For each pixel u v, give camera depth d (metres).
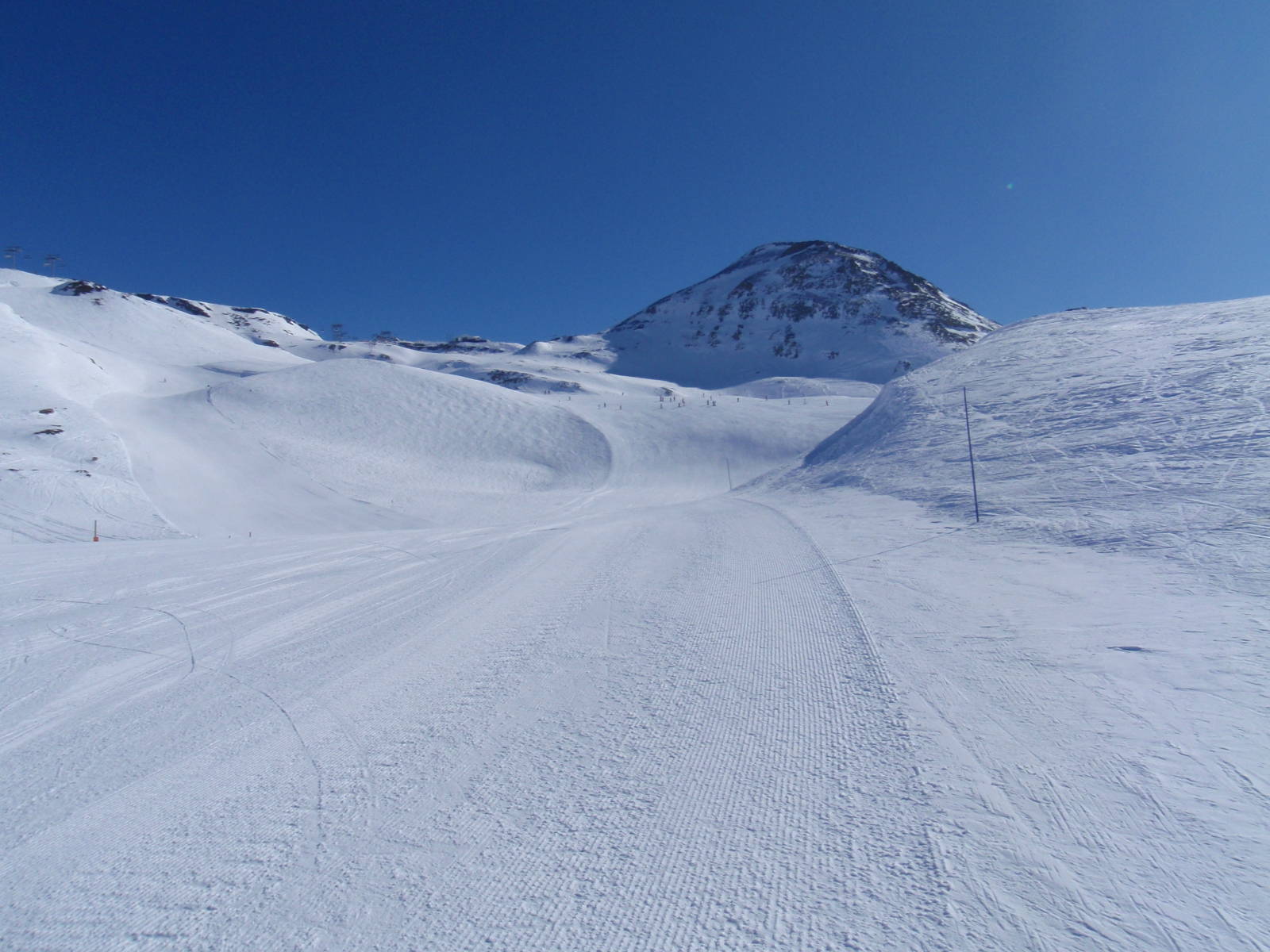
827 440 27.48
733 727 3.79
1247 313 16.36
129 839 2.96
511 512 37.56
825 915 2.35
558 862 2.70
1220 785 2.92
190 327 109.62
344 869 2.70
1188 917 2.21
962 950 2.13
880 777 3.18
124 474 26.66
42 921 2.45
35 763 3.72
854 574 7.19
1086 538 7.53
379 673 4.98
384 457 49.12
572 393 89.12
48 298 102.25
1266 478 7.78
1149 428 10.93
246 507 30.00
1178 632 4.63
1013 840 2.66
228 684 4.89
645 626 5.78
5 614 7.07
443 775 3.43
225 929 2.38
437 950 2.25
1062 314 23.94
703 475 57.91
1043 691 3.95
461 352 163.62
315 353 139.50
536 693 4.43
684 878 2.57
